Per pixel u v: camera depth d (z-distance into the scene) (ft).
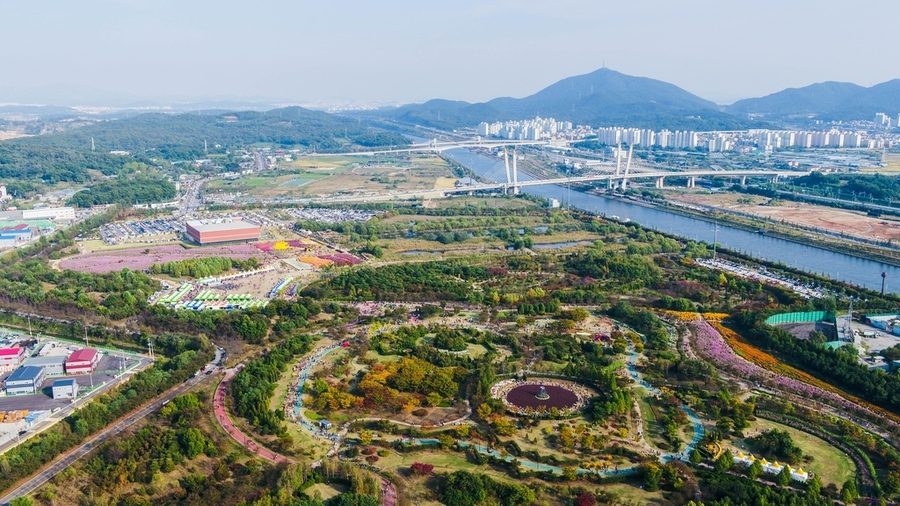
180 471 618.03
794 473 596.29
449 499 564.30
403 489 584.40
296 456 640.58
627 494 578.25
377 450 650.43
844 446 655.35
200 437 649.20
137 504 563.07
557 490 582.76
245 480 595.06
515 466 613.11
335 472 605.31
